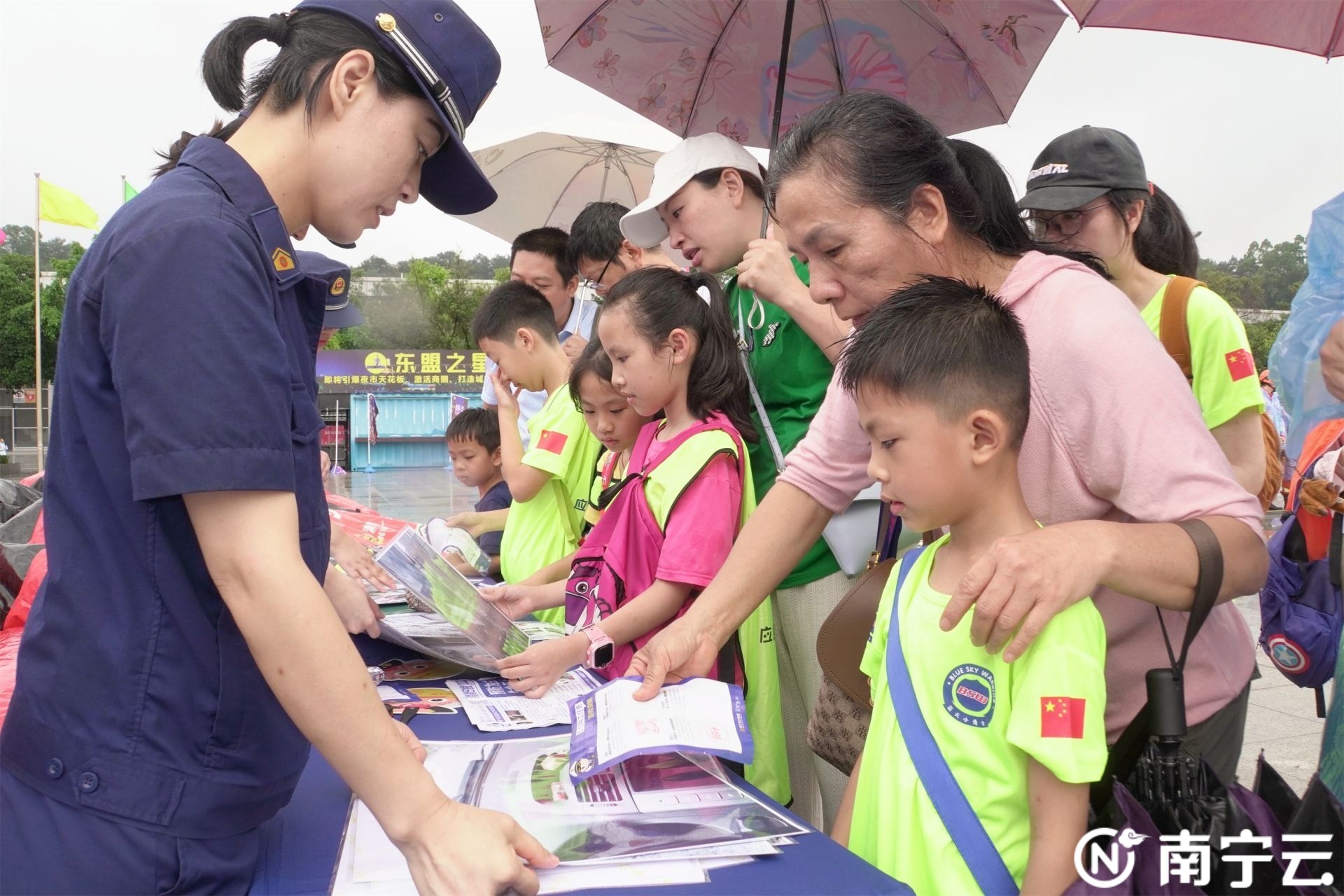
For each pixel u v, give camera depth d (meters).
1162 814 0.96
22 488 3.28
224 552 0.86
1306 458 2.14
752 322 2.13
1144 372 1.11
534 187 4.36
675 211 2.20
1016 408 1.09
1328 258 2.32
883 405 1.09
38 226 12.34
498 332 2.81
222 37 1.04
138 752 0.91
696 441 1.78
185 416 0.84
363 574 2.20
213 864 0.92
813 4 2.36
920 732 1.12
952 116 2.42
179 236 0.88
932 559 1.24
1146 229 2.35
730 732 1.16
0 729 0.99
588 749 1.16
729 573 1.44
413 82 1.05
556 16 2.58
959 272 1.27
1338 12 1.96
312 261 2.57
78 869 0.89
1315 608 2.07
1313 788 0.91
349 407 21.02
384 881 0.93
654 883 0.91
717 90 2.58
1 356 23.23
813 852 0.98
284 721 0.98
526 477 2.55
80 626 0.92
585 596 1.84
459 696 1.54
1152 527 1.02
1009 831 1.07
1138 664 1.20
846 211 1.22
